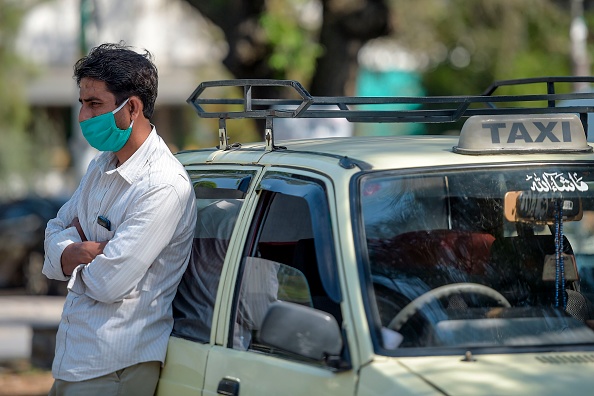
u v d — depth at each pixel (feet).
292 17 125.29
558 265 37.42
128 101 40.24
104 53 40.40
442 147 39.17
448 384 30.07
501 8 164.04
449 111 42.91
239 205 39.78
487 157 37.58
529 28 176.45
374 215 34.71
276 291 36.58
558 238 37.73
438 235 35.55
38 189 252.42
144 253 38.83
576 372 31.32
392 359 31.65
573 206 37.73
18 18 217.97
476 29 174.91
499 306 35.60
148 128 41.22
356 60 113.60
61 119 290.15
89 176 41.78
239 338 36.99
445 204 36.06
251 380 35.17
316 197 35.86
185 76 267.18
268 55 112.27
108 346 38.93
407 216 35.40
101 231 40.57
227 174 42.06
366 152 37.86
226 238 39.58
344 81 113.19
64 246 40.57
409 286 33.99
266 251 37.55
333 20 111.75
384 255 34.04
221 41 159.43
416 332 32.99
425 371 30.99
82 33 125.80
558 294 37.29
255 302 37.06
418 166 36.45
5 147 233.76
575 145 38.52
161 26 261.44
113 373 39.11
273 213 37.91
